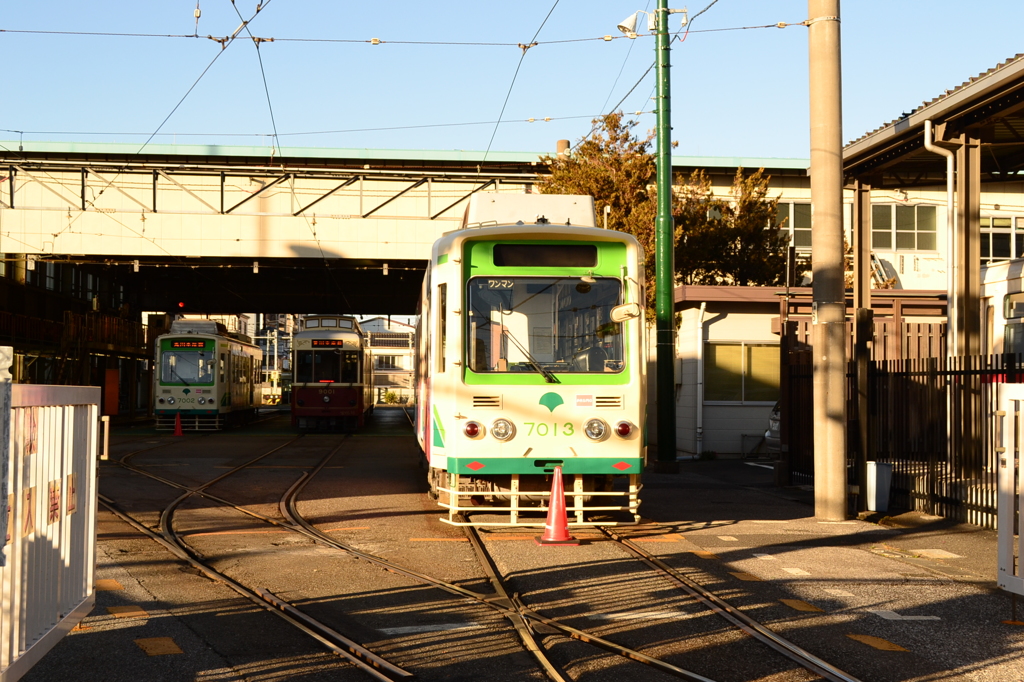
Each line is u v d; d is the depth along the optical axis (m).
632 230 22.36
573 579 7.98
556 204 12.93
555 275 10.55
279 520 11.44
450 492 10.40
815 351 12.02
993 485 10.95
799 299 22.58
